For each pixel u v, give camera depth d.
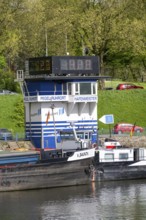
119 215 87.06
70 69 116.81
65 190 102.62
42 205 92.50
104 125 155.38
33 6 182.88
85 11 177.62
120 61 196.62
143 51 182.12
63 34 179.50
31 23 182.25
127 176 111.38
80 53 181.00
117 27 174.25
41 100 113.75
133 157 111.69
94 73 118.50
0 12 172.38
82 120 116.62
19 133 134.62
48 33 180.88
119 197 97.06
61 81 115.50
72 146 113.19
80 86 116.06
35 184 102.75
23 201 94.94
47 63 116.38
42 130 114.50
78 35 177.50
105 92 167.62
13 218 86.12
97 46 175.75
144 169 112.25
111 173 110.19
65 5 183.38
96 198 96.56
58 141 114.19
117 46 176.50
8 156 101.12
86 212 88.69
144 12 185.00
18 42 178.38
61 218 85.94
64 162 104.69
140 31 177.00
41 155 103.69
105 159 109.88
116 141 125.00
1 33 174.25
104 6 175.62
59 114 115.38
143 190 102.06
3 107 156.25
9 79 181.75
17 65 195.00
